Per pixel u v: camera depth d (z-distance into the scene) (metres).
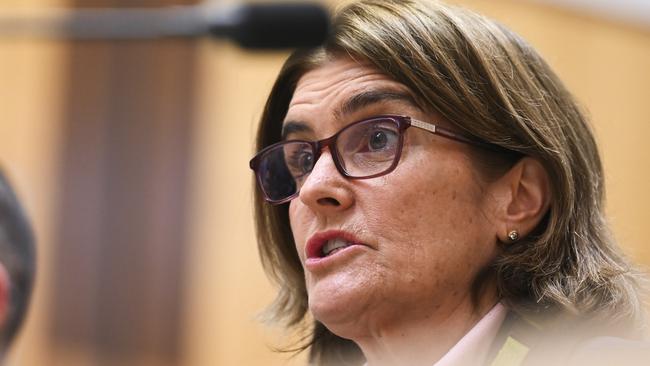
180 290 11.09
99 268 11.24
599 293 4.44
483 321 4.40
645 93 11.70
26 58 11.73
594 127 5.09
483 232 4.55
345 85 4.66
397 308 4.49
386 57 4.59
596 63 11.77
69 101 11.62
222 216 11.09
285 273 5.27
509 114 4.58
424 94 4.54
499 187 4.61
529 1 11.67
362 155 4.57
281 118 5.12
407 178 4.48
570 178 4.62
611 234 4.85
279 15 3.70
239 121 11.18
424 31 4.64
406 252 4.45
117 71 11.58
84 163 11.47
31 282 4.93
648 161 11.25
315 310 4.54
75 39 3.95
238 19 3.74
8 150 11.60
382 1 4.79
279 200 4.85
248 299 10.83
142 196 11.34
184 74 11.41
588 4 11.84
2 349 4.77
